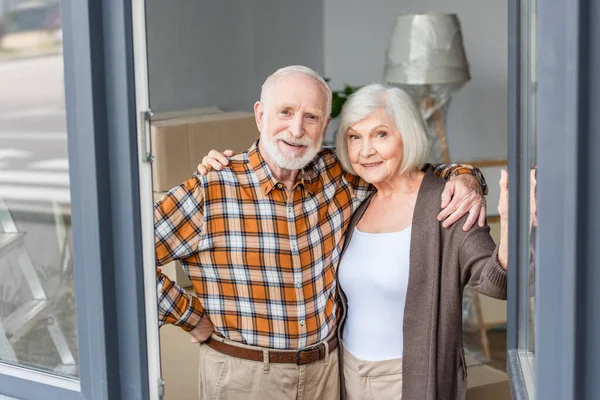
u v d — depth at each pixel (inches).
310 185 111.3
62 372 93.0
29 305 93.0
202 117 175.5
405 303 106.2
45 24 85.0
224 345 110.7
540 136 63.8
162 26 199.2
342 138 111.3
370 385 110.7
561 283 64.3
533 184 77.0
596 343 63.8
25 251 91.8
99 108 84.5
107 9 83.1
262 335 109.1
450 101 219.3
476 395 133.9
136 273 87.0
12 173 90.2
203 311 112.2
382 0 235.9
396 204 111.0
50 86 86.4
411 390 106.2
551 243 64.4
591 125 62.1
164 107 201.8
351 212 114.2
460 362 107.7
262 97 109.3
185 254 108.7
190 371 134.5
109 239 87.3
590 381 64.4
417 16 191.9
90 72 83.3
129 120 84.3
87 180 85.7
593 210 62.8
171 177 162.1
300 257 109.8
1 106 89.3
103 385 89.0
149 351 90.5
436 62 191.0
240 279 109.0
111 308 88.2
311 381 111.3
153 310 90.0
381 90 108.7
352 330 111.9
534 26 73.5
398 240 108.2
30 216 90.5
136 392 89.4
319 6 246.5
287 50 238.1
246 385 110.0
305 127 106.9
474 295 178.7
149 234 88.4
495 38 216.5
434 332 104.8
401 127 106.8
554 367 65.4
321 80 109.1
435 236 105.0
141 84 85.4
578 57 61.2
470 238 103.2
